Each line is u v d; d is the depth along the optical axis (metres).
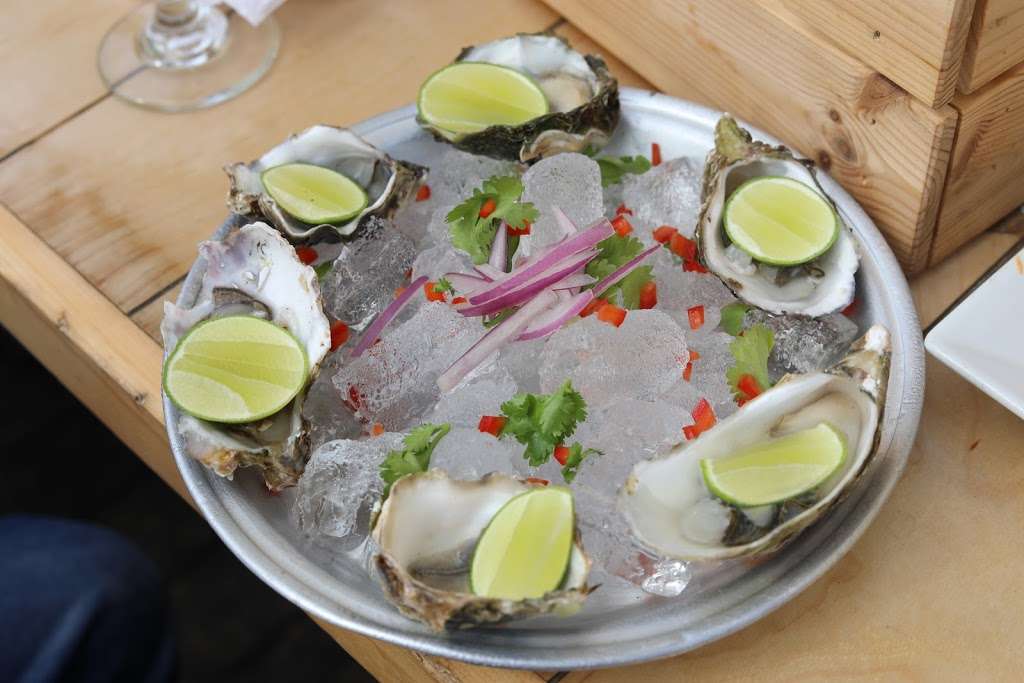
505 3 0.84
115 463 1.02
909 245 0.68
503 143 0.70
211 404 0.62
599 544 0.59
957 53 0.61
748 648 0.59
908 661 0.59
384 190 0.71
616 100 0.72
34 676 0.43
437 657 0.60
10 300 0.78
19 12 0.88
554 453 0.62
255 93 0.82
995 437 0.64
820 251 0.65
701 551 0.57
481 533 0.58
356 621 0.57
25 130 0.82
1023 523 0.62
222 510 0.61
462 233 0.67
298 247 0.69
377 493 0.61
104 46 0.86
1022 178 0.69
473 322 0.66
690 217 0.69
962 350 0.62
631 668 0.59
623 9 0.76
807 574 0.57
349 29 0.85
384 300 0.68
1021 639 0.59
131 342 0.72
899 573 0.61
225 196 0.77
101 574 0.45
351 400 0.65
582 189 0.68
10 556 0.45
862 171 0.68
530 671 0.59
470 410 0.63
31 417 1.04
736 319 0.65
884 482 0.59
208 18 0.86
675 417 0.62
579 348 0.63
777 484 0.58
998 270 0.64
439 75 0.72
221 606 0.96
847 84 0.66
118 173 0.79
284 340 0.64
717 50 0.72
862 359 0.59
